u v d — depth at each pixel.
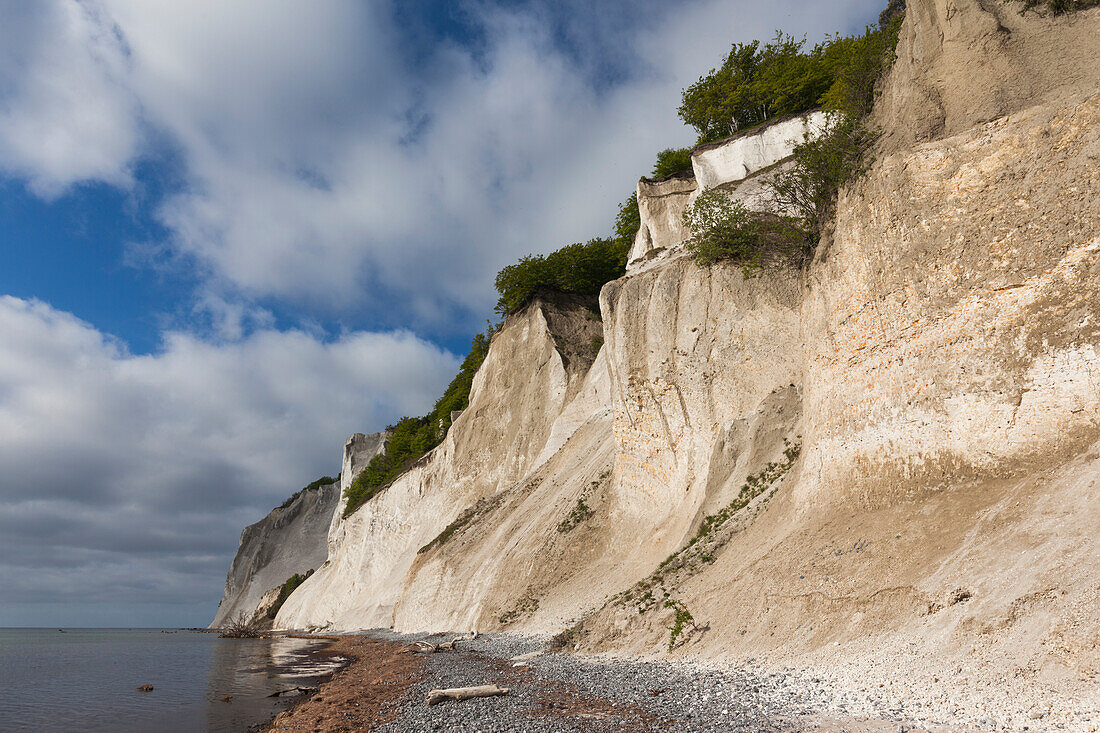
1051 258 13.98
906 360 16.34
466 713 13.01
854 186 19.36
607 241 59.34
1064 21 16.00
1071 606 9.78
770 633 15.06
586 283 56.69
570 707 12.83
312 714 15.60
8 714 19.88
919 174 16.86
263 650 44.09
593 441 37.97
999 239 14.97
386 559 58.91
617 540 29.42
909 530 14.20
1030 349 13.84
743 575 17.44
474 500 51.19
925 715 9.35
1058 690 8.89
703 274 29.75
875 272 17.70
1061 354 13.32
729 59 43.34
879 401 16.88
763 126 34.16
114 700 22.77
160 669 34.41
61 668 36.94
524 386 53.41
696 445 27.72
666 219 40.50
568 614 25.94
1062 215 14.05
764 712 10.74
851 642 12.98
